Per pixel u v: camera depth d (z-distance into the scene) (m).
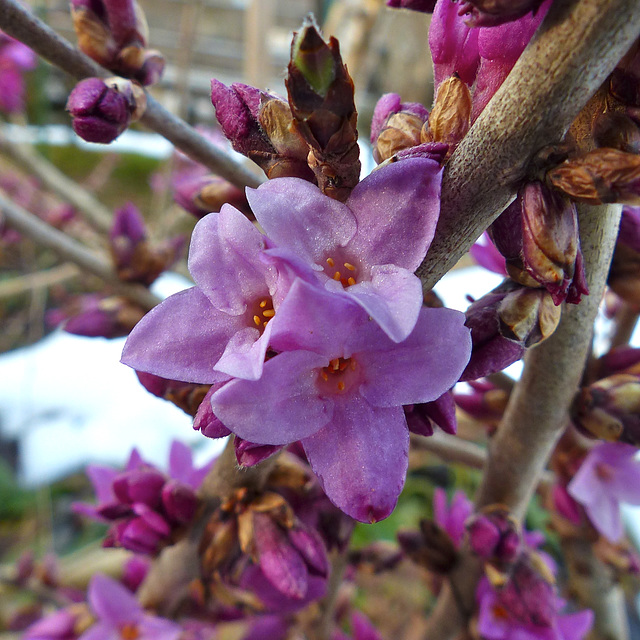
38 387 0.19
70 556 0.15
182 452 0.07
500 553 0.05
